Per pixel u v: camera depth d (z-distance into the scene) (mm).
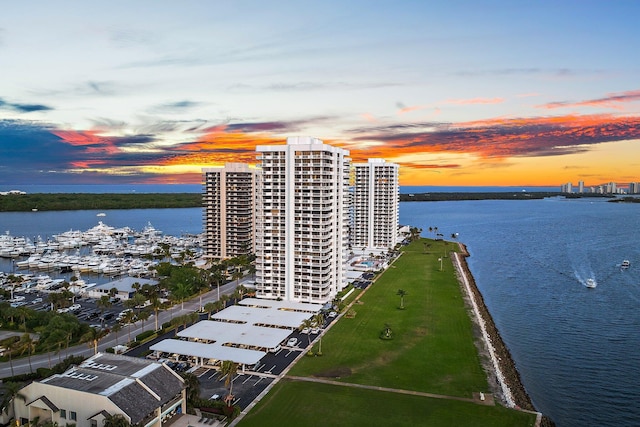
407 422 105250
